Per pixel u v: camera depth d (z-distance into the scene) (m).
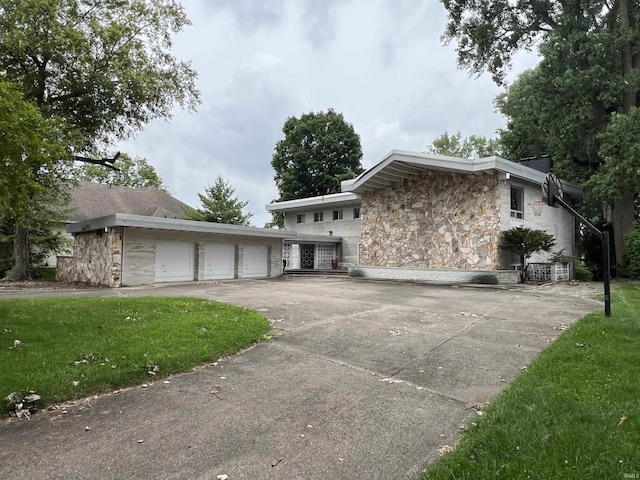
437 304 9.44
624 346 4.91
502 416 3.14
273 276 21.88
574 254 20.39
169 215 30.77
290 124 40.25
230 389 4.01
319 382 4.21
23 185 6.82
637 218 20.88
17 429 3.12
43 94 18.28
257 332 6.15
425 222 17.56
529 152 25.09
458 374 4.44
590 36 17.19
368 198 20.22
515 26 21.11
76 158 19.11
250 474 2.52
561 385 3.71
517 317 7.64
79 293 12.97
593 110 18.64
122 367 4.35
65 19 17.48
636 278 17.25
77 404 3.61
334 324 7.02
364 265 19.91
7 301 8.81
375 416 3.39
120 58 18.28
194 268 18.72
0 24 16.44
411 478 2.47
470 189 16.00
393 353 5.25
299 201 27.14
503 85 23.02
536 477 2.26
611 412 3.06
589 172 19.94
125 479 2.46
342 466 2.62
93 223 17.00
